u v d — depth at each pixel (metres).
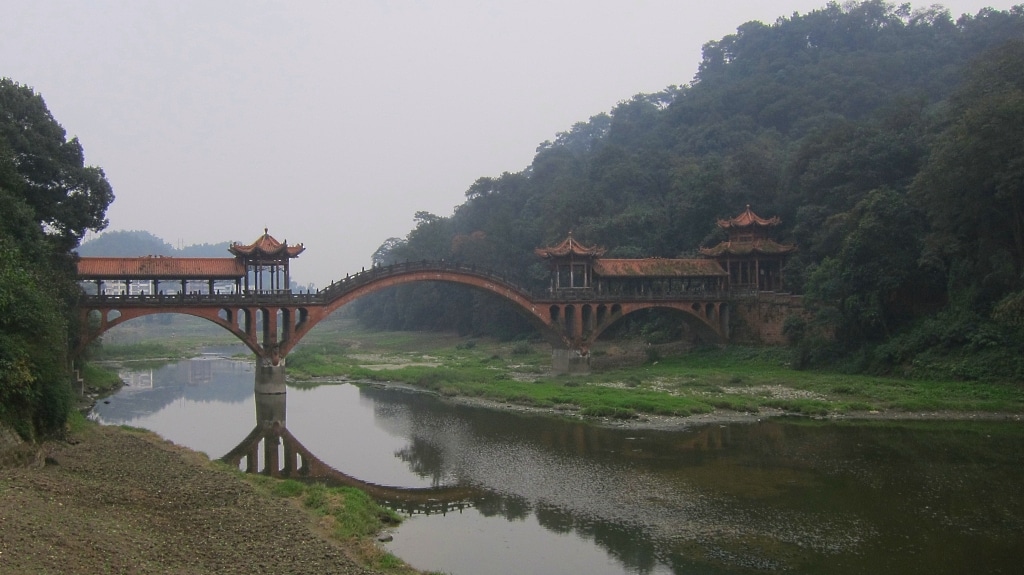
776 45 166.25
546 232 121.69
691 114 151.00
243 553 22.08
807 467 37.69
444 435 48.72
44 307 34.56
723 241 91.62
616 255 100.75
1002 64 70.88
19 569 16.69
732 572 24.12
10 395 30.41
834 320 67.00
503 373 78.62
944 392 54.94
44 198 51.56
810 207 81.50
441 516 30.88
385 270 70.69
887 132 80.00
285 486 32.59
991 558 24.91
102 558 18.92
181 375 89.25
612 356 88.75
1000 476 35.28
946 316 61.25
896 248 65.00
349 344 136.25
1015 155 55.22
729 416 53.19
